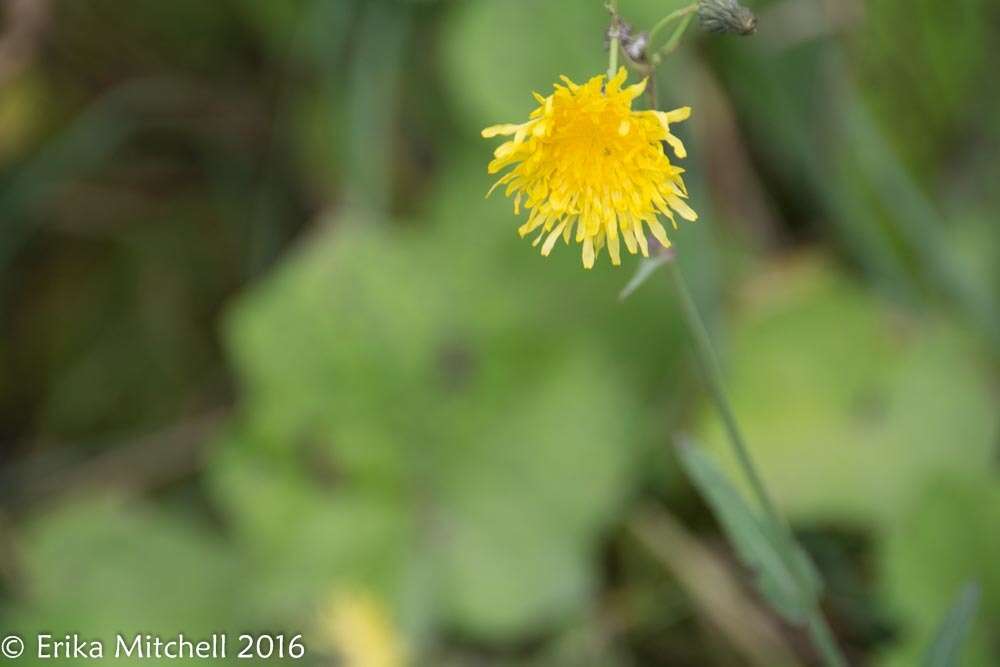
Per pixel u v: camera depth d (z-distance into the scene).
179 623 0.79
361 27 0.81
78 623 0.79
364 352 0.80
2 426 0.92
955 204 0.82
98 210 0.93
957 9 0.80
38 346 0.92
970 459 0.77
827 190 0.80
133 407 0.90
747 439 0.78
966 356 0.78
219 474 0.80
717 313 0.79
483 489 0.80
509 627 0.78
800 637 0.79
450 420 0.80
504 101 0.79
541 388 0.80
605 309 0.81
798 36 0.79
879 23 0.80
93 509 0.81
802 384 0.78
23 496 0.87
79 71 0.90
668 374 0.81
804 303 0.80
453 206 0.81
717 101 0.81
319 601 0.78
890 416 0.78
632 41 0.63
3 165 0.88
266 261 0.89
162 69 0.91
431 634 0.78
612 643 0.79
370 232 0.80
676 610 0.80
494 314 0.80
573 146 0.63
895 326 0.79
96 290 0.93
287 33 0.87
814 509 0.77
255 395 0.80
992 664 0.74
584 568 0.79
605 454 0.80
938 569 0.75
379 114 0.82
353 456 0.80
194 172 0.95
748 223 0.82
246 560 0.80
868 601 0.77
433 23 0.83
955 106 0.81
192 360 0.91
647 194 0.63
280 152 0.90
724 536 0.80
